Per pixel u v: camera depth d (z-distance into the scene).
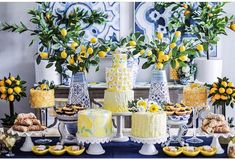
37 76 3.18
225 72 3.47
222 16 3.43
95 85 3.20
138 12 3.42
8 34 3.49
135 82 3.25
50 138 1.99
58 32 2.42
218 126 1.74
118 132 1.95
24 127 1.75
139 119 1.67
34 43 3.48
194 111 2.00
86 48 1.94
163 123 1.69
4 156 1.67
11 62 3.51
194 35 3.32
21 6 3.46
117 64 1.85
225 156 1.68
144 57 1.95
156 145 1.86
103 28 3.43
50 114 2.37
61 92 3.10
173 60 1.89
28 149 1.77
